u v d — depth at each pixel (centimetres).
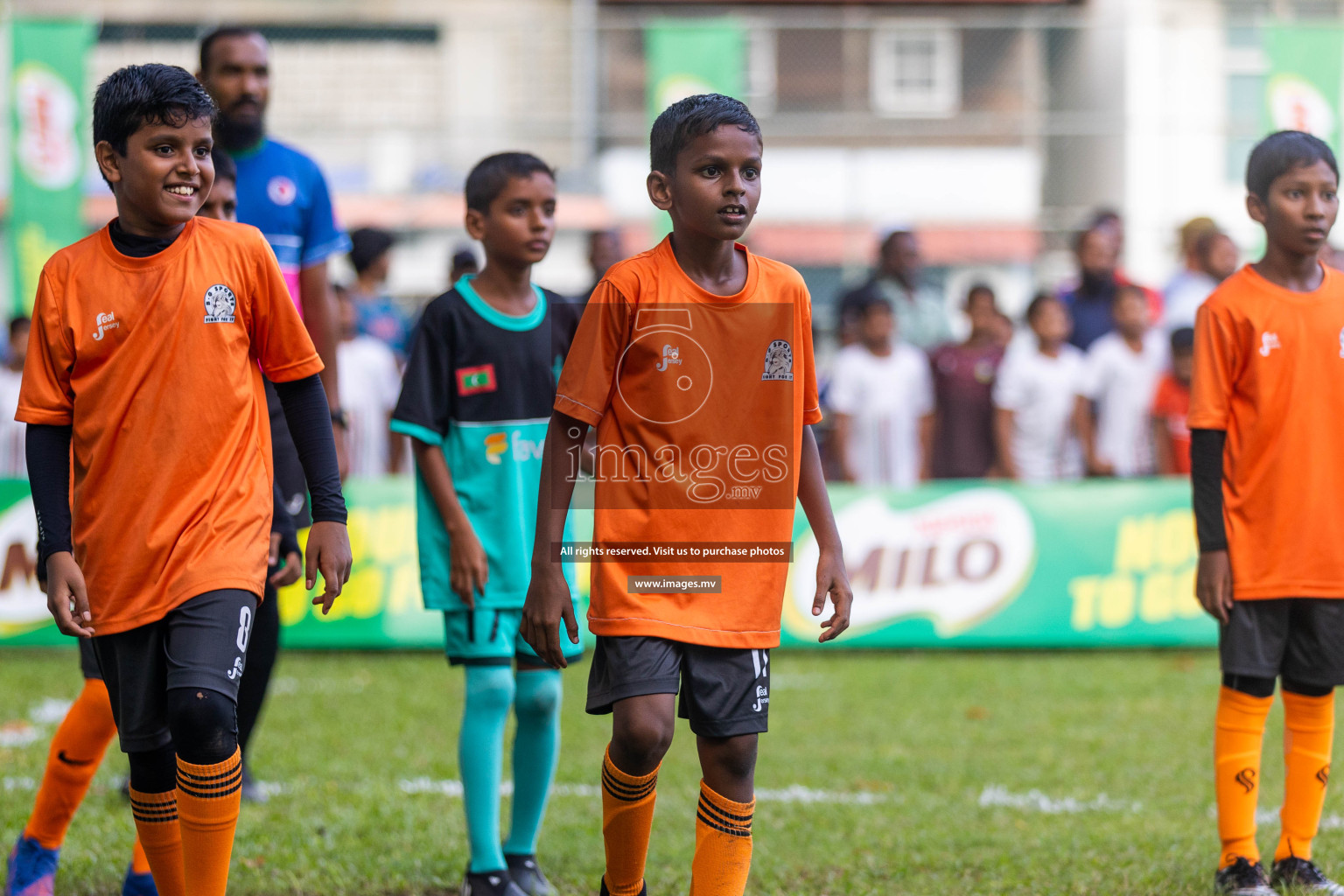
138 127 1134
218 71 1723
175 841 1196
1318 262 1520
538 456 1531
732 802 1162
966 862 1585
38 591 3222
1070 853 1606
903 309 3975
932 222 5200
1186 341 3534
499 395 1518
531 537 1515
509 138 5091
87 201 4222
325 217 1819
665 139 1177
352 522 3284
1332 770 2064
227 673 1108
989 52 6056
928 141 5812
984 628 3294
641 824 1174
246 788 1869
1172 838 1675
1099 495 3341
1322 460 1462
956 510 3316
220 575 1126
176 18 5438
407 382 1508
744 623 1168
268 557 1189
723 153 1152
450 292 1542
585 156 5366
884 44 6234
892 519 3300
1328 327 1473
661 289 1176
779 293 1201
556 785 1992
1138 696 2702
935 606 3294
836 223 5397
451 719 2472
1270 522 1463
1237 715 1473
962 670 3028
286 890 1461
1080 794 1945
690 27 4253
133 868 1380
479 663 1485
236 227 1209
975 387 3666
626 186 5384
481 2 6831
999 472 3666
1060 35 5228
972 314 3734
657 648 1145
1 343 4019
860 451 3647
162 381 1144
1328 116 4169
